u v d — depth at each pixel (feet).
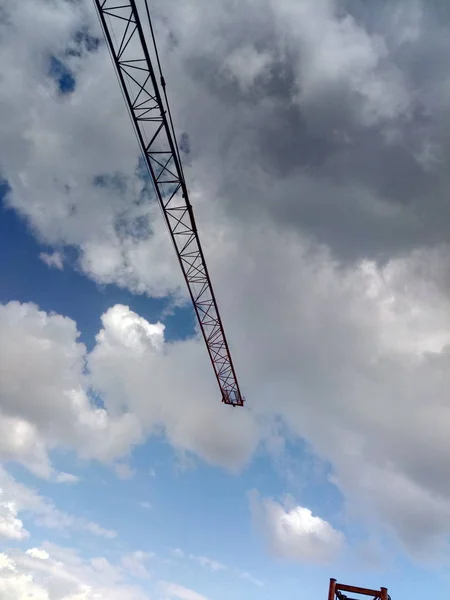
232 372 203.62
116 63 124.47
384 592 104.37
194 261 174.40
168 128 135.23
